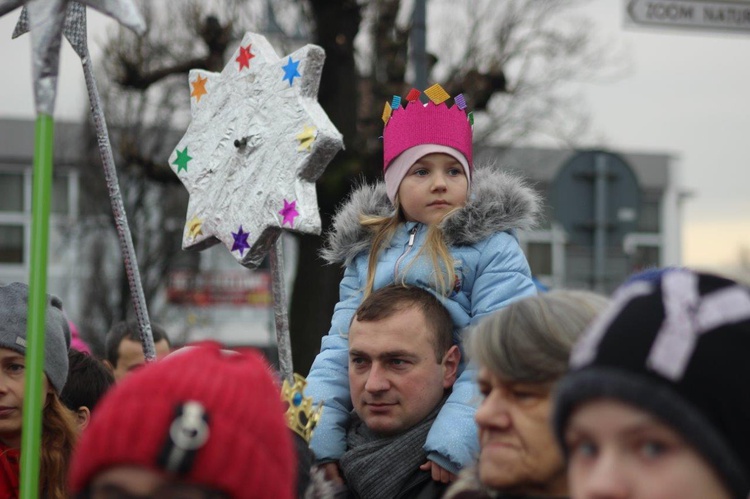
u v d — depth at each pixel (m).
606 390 2.04
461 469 3.77
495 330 2.82
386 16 16.20
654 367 2.03
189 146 4.57
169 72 15.39
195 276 31.16
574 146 22.33
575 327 2.77
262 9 18.47
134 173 22.08
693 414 2.00
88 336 30.31
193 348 2.52
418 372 3.95
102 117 4.41
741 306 2.10
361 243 4.68
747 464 2.03
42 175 3.20
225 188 4.39
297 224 4.10
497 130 22.25
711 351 2.04
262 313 39.34
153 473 2.22
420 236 4.55
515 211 4.42
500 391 2.81
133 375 2.35
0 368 4.49
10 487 4.46
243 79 4.44
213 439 2.24
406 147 4.62
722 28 10.41
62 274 35.50
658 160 48.69
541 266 38.16
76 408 5.58
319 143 4.11
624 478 2.03
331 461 4.17
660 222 48.72
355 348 4.00
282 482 2.38
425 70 11.33
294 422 3.52
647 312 2.09
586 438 2.10
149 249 29.05
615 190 10.78
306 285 15.23
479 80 16.17
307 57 4.22
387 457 3.93
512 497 2.82
